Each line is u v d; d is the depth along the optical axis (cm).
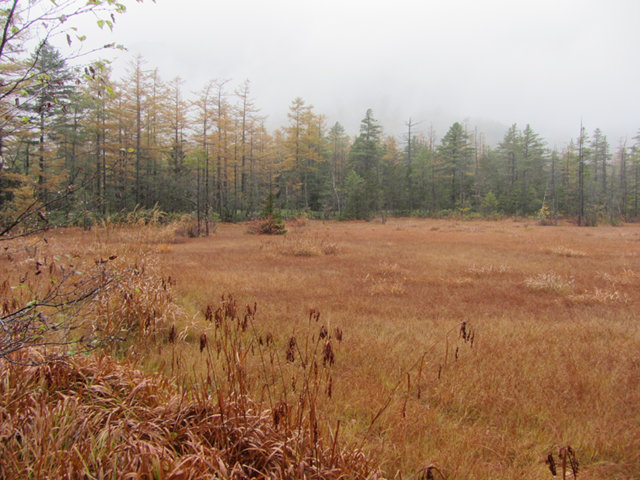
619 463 263
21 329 229
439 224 3903
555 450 282
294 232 2716
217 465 208
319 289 841
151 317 482
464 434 290
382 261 1277
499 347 484
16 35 188
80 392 264
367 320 611
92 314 437
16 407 231
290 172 5581
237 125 4709
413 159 6825
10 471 179
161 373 314
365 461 225
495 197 5606
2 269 658
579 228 3491
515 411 333
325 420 284
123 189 2844
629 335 550
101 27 206
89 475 181
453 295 819
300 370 389
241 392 254
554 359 450
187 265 1112
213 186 4169
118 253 665
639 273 1091
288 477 206
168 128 3947
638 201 5506
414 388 369
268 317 595
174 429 244
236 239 2136
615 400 352
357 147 6097
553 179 5819
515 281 985
